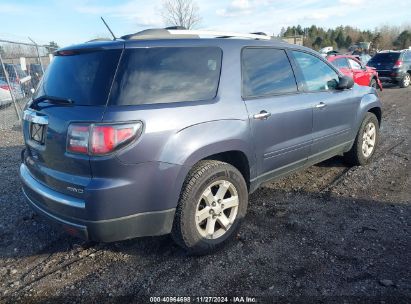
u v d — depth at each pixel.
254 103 3.39
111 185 2.56
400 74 16.80
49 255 3.30
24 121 3.24
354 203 4.12
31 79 11.25
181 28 3.42
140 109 2.63
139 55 2.77
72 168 2.65
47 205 2.88
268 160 3.63
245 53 3.47
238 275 2.91
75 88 2.78
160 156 2.69
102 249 3.36
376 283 2.75
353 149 5.17
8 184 5.06
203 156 2.94
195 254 3.18
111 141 2.51
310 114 4.05
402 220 3.69
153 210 2.77
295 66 4.04
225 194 3.31
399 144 6.57
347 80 4.57
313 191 4.49
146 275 2.96
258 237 3.45
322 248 3.23
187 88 2.95
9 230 3.74
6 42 10.34
